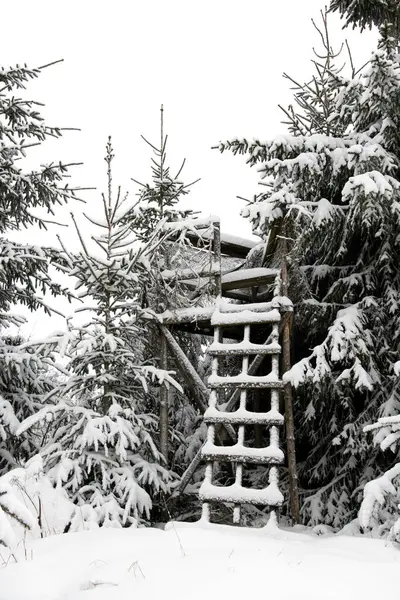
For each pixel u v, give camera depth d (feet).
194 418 26.30
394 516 17.06
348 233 22.71
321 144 21.16
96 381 19.33
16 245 22.17
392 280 21.98
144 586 9.44
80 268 20.02
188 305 22.86
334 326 19.93
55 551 11.99
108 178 20.79
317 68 26.66
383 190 17.83
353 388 21.85
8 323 23.88
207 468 18.17
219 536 13.60
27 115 21.49
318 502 20.71
